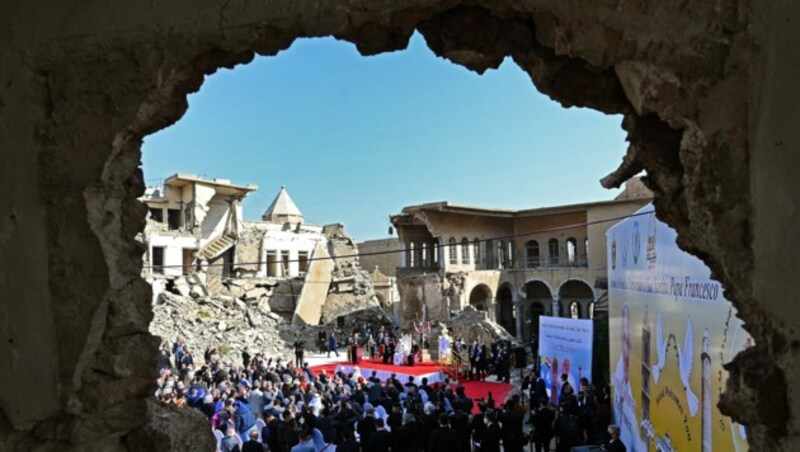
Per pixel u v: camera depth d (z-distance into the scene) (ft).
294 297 119.96
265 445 36.01
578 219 122.52
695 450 22.71
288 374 58.70
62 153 11.37
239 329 97.14
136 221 12.50
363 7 10.70
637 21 10.03
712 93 9.83
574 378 48.42
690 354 23.34
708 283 21.15
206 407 38.63
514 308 122.62
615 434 30.94
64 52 11.35
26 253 11.43
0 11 11.59
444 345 81.30
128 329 11.84
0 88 11.50
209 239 124.88
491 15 11.43
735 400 10.00
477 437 34.35
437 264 123.44
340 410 35.86
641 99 10.71
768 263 9.35
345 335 110.73
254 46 11.35
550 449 42.06
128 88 11.27
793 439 9.05
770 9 9.40
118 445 12.16
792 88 9.21
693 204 10.57
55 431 11.49
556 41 10.79
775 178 9.32
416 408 38.14
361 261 164.66
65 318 11.30
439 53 12.66
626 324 37.42
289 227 136.46
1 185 11.51
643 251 32.09
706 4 9.75
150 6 11.16
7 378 11.41
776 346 9.36
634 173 19.01
